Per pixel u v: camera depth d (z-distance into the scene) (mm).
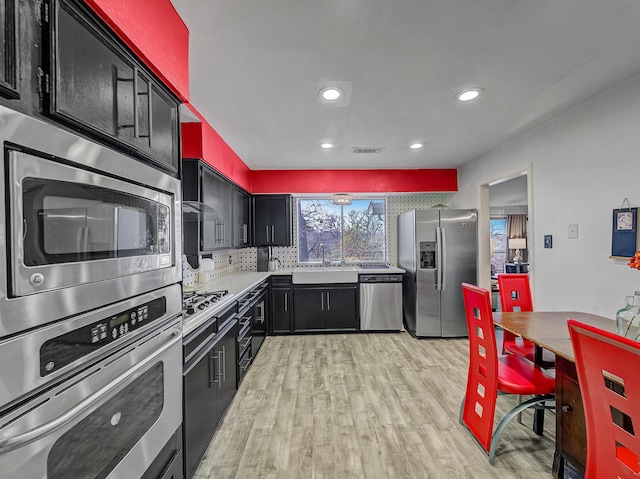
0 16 624
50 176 713
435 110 2410
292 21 1400
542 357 2047
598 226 2195
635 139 1939
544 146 2691
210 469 1672
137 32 1057
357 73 1854
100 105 913
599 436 1107
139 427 1064
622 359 967
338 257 4906
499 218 7238
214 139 2723
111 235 934
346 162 3988
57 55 757
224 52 1626
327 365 3043
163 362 1225
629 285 1999
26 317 652
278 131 2795
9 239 619
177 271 1358
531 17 1396
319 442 1884
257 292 3395
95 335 851
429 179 4387
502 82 1988
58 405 730
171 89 1342
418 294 3867
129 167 1023
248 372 2891
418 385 2604
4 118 615
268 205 4348
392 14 1363
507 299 2482
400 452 1790
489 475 1615
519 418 2094
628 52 1675
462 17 1389
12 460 622
